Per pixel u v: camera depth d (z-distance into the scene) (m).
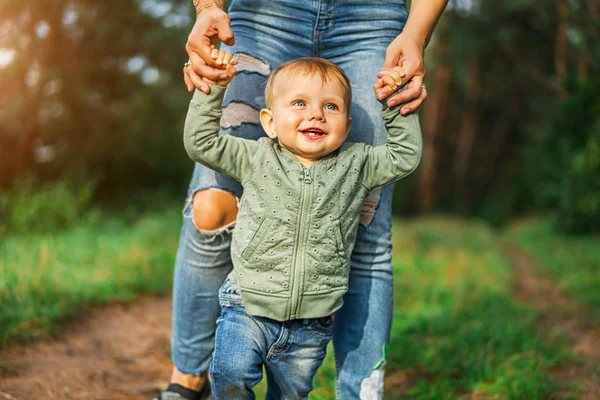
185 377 2.44
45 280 4.75
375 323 2.14
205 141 1.92
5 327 3.72
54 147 12.95
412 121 1.96
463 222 19.64
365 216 2.14
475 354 3.63
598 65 13.70
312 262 1.89
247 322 1.92
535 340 3.90
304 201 1.89
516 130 27.88
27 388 2.89
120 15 12.72
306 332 1.95
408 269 7.23
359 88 2.17
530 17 18.33
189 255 2.29
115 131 13.48
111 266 5.97
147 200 12.88
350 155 1.98
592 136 12.01
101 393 2.96
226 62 1.86
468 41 19.53
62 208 8.77
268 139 1.99
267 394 2.15
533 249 11.59
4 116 11.35
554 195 13.41
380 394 2.16
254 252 1.90
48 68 11.49
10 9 10.46
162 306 5.07
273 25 2.21
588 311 5.38
